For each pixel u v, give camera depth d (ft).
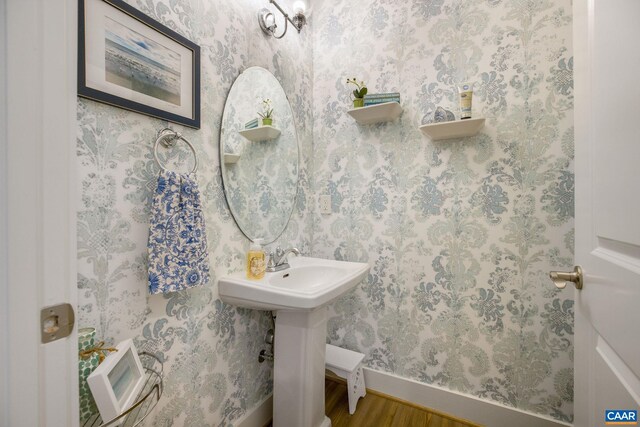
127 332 2.53
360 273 4.02
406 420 4.40
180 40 2.91
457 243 4.38
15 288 1.34
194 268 2.77
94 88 2.23
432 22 4.47
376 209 5.02
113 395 1.90
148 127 2.69
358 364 4.76
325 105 5.49
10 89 1.32
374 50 4.98
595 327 1.96
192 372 3.17
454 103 4.33
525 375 3.99
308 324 3.65
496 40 4.03
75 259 1.58
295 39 5.08
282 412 3.86
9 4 1.32
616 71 1.68
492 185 4.12
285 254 4.39
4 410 1.32
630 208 1.52
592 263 2.01
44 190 1.44
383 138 4.93
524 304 3.97
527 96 3.88
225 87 3.59
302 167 5.32
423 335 4.66
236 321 3.78
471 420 4.30
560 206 3.75
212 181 3.42
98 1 2.25
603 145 1.85
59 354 1.49
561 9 3.68
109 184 2.39
